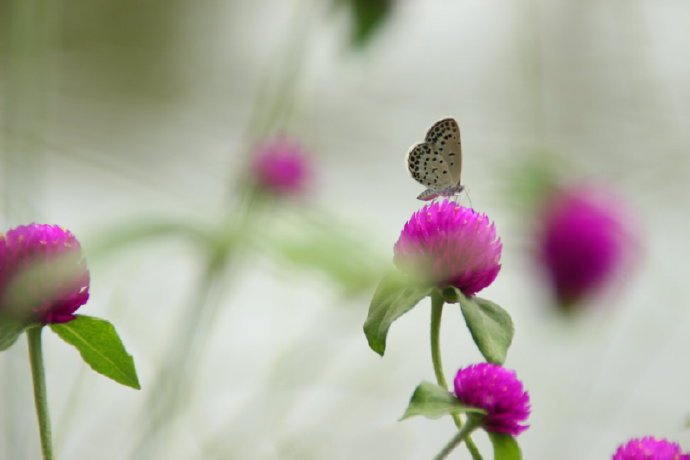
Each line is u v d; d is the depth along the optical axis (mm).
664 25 2680
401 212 2324
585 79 2607
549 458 1691
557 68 2666
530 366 1780
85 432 1479
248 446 1452
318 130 2568
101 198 2539
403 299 884
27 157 1473
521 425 882
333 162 2568
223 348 1812
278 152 1420
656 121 2385
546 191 1350
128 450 1429
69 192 2586
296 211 1313
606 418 1774
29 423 1368
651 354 1922
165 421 1378
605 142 2273
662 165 2129
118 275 1638
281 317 1768
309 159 1461
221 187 1847
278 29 3885
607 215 1316
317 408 1612
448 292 884
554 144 2271
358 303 1362
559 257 1306
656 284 1996
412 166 953
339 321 1680
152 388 1422
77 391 1359
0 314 866
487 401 881
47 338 1719
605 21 2664
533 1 2473
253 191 1364
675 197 2076
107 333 872
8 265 866
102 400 1589
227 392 1621
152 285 1667
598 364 1800
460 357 2002
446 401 877
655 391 1862
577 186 1341
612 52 2648
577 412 1770
